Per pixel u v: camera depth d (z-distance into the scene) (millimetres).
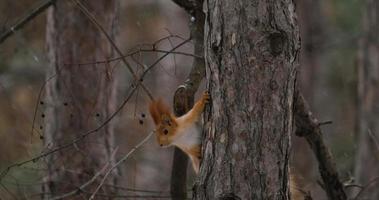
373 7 16078
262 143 7066
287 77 7141
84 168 11453
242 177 7055
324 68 21297
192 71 9031
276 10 7121
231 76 7133
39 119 12945
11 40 14516
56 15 13172
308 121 9781
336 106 20359
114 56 13180
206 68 7410
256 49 7086
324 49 20906
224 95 7160
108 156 12367
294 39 7184
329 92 20922
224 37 7184
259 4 7113
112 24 13227
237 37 7125
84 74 12828
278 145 7102
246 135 7082
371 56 15977
